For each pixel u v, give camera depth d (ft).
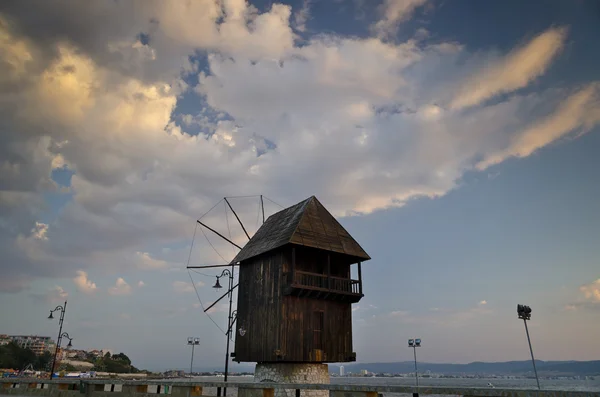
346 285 110.83
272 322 102.17
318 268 110.01
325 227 113.50
